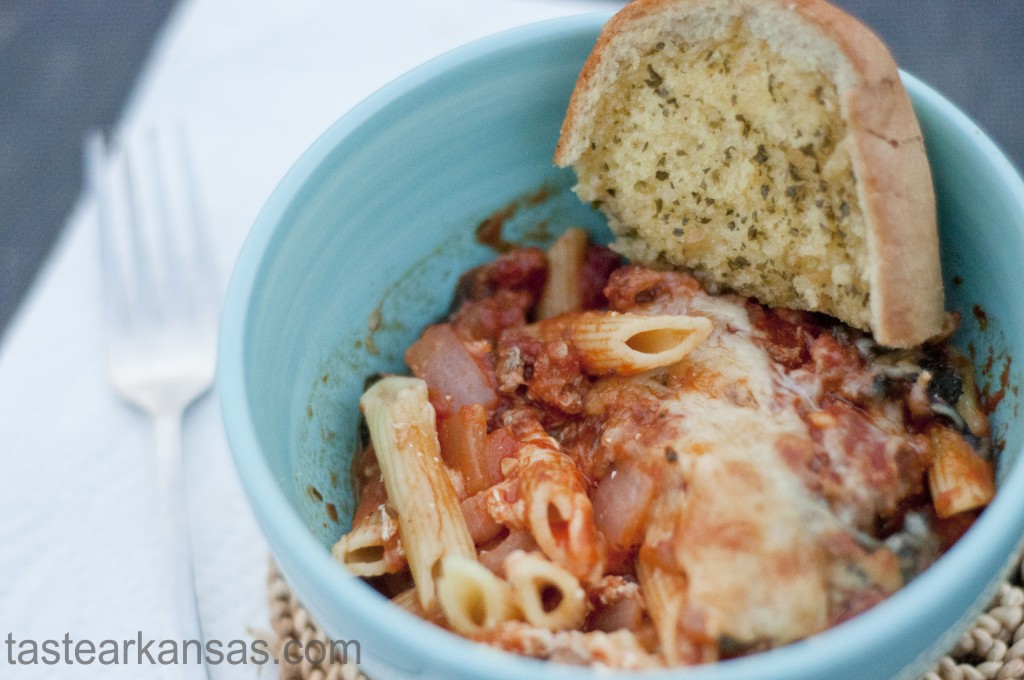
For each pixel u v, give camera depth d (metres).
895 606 0.16
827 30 0.19
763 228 0.21
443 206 0.23
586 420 0.21
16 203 0.35
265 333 0.19
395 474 0.20
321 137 0.20
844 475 0.19
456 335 0.23
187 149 0.27
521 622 0.18
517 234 0.24
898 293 0.19
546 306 0.23
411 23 0.29
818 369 0.20
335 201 0.21
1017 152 0.32
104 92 0.36
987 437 0.20
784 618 0.17
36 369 0.25
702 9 0.20
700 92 0.21
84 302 0.25
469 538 0.20
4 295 0.33
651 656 0.18
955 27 0.35
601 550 0.19
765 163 0.20
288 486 0.19
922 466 0.19
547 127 0.22
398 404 0.21
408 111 0.21
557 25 0.21
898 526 0.19
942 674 0.20
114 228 0.25
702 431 0.19
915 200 0.19
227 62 0.28
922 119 0.20
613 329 0.21
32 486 0.23
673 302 0.21
